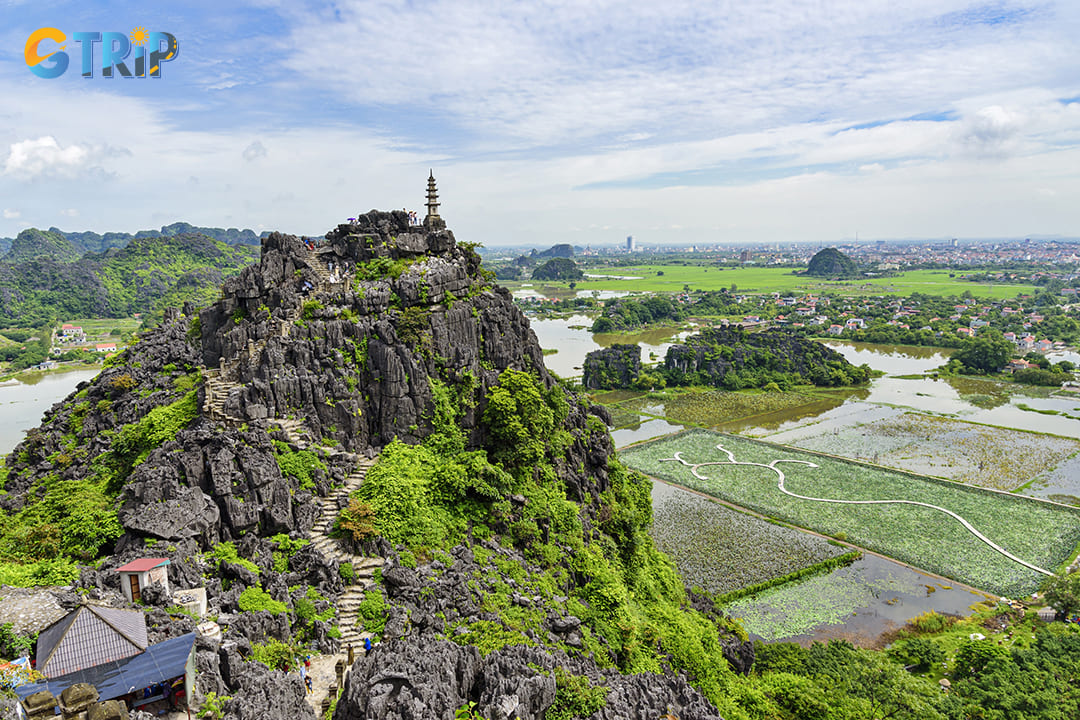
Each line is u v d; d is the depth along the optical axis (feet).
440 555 209.56
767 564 367.66
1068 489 478.18
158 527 179.63
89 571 162.71
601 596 232.53
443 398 254.47
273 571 185.47
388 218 308.19
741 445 581.94
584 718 148.97
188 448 199.62
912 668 279.49
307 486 213.25
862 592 343.26
